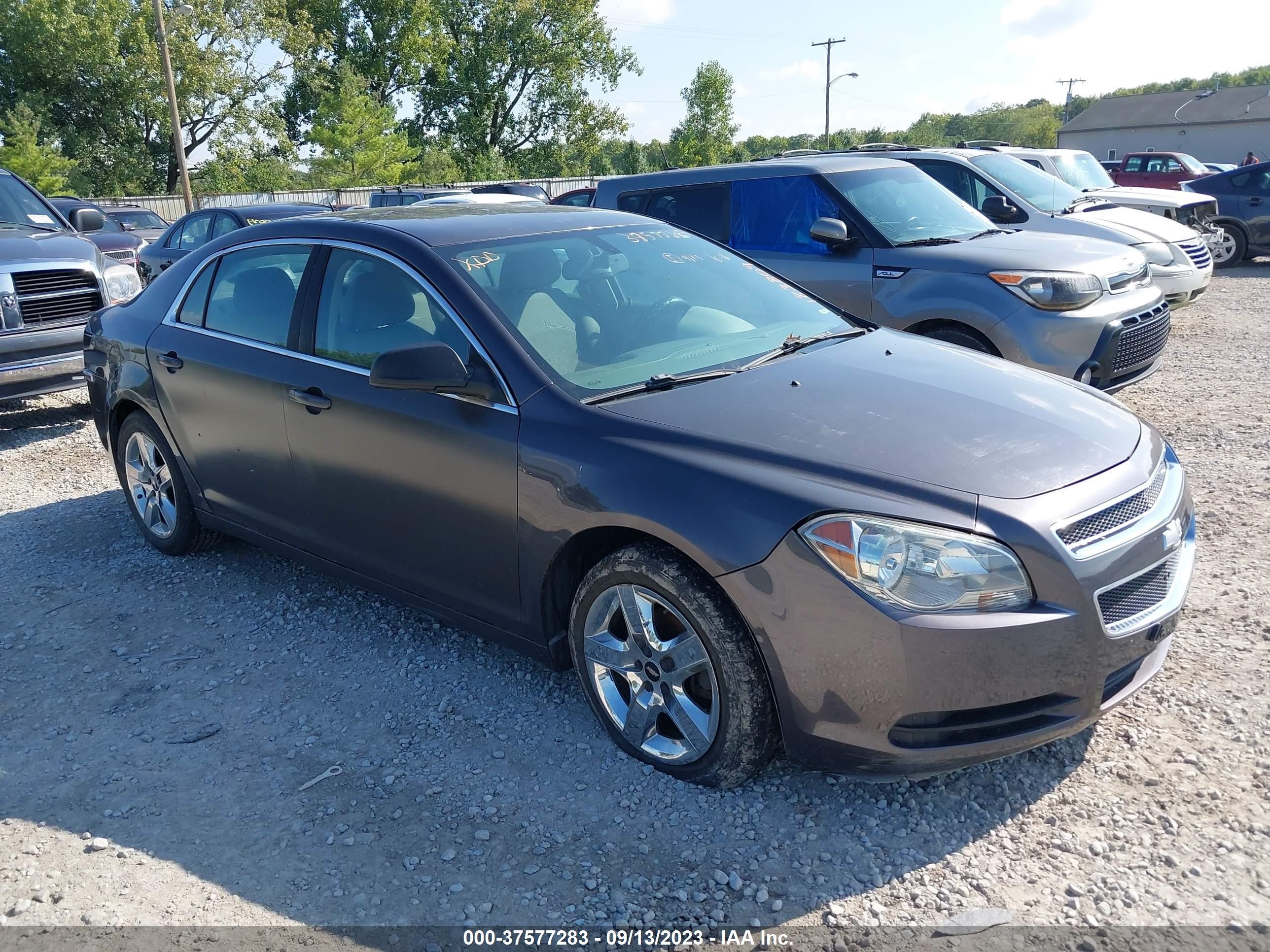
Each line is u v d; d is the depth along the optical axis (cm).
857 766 266
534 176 5609
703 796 288
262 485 411
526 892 253
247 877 263
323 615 423
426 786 299
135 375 466
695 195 740
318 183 4459
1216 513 478
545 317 340
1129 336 594
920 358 354
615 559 291
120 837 282
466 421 322
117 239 1792
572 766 306
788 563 256
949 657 247
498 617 334
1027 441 282
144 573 475
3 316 698
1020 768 292
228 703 354
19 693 367
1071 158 1423
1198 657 346
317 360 378
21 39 4194
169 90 3409
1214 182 1541
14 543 521
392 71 5297
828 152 1077
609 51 5562
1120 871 249
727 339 362
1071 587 252
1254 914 232
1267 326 991
